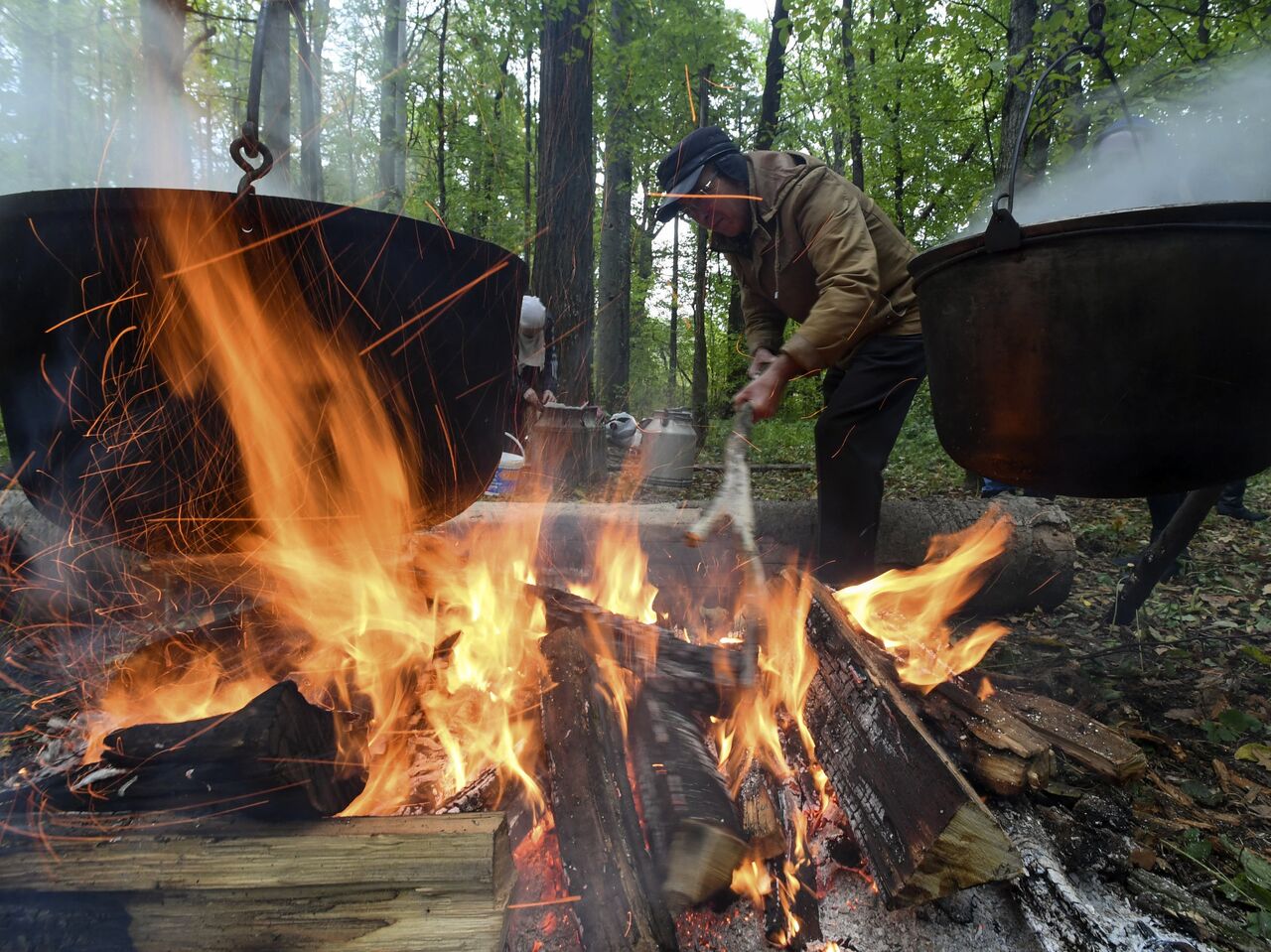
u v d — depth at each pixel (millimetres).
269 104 5039
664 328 19812
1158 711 2236
